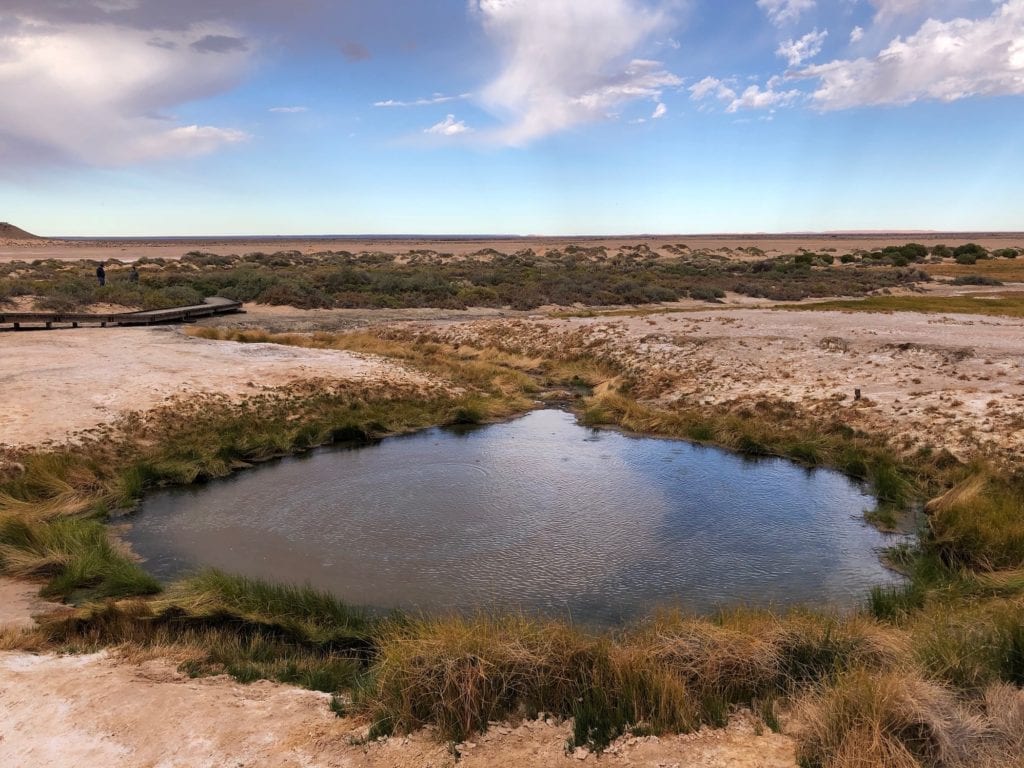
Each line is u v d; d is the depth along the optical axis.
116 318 28.31
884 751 4.34
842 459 13.53
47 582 8.54
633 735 4.95
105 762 4.62
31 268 53.06
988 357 17.92
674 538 10.03
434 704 5.16
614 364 23.45
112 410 15.06
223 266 63.56
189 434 14.68
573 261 74.56
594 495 11.94
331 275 46.47
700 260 78.62
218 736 4.94
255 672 6.11
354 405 17.64
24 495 11.20
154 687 5.68
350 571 8.93
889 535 10.24
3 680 5.76
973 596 7.84
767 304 43.41
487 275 53.75
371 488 12.30
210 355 21.27
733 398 18.02
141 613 7.27
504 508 11.27
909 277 55.53
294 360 21.25
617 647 5.90
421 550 9.57
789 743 4.81
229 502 11.62
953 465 12.35
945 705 4.71
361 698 5.47
